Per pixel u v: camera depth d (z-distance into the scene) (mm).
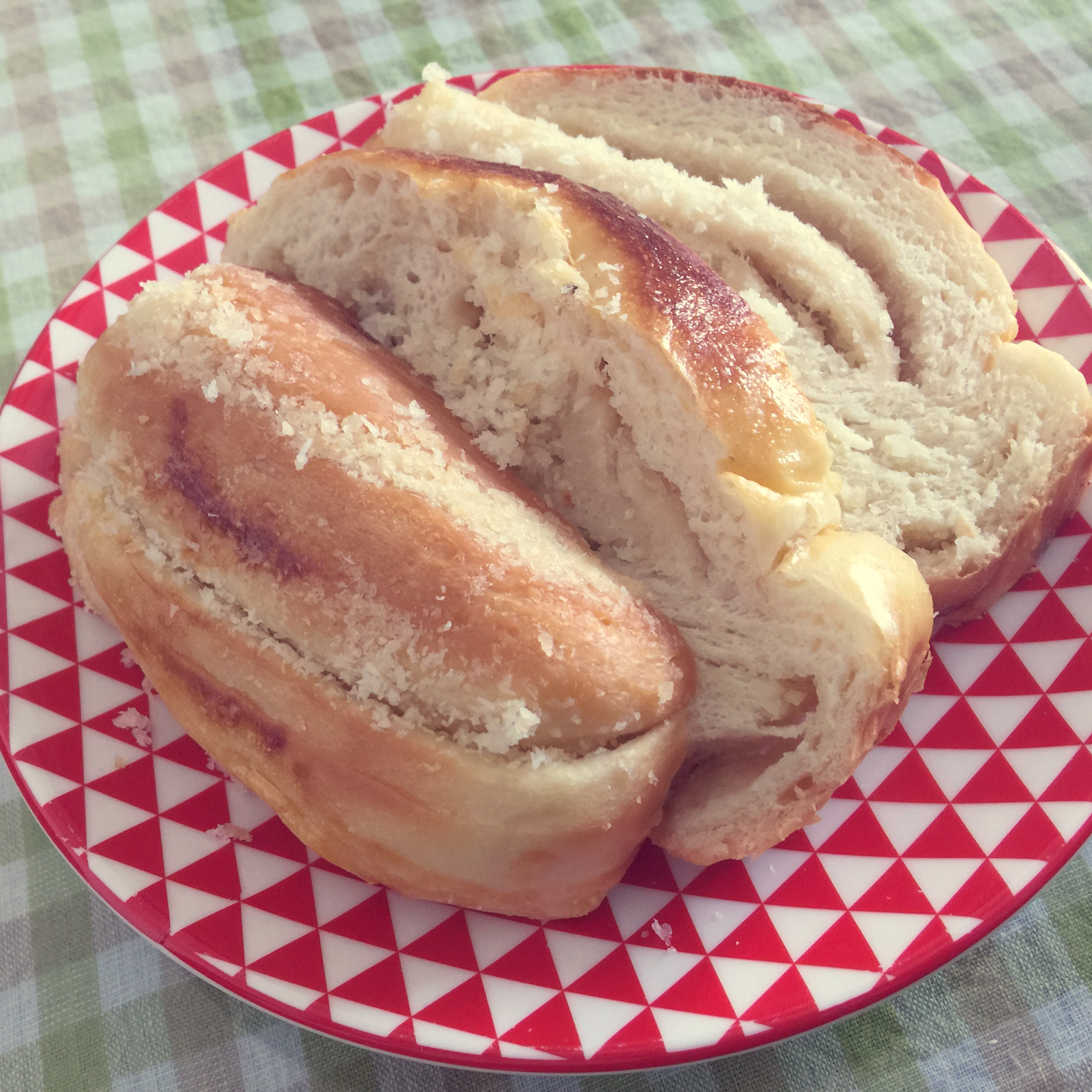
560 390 194
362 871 184
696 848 192
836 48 313
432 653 171
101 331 235
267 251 218
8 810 218
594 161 218
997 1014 198
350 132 255
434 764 171
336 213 207
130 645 196
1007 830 189
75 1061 198
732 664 191
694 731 193
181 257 244
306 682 176
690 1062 174
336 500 175
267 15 323
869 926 183
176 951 182
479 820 172
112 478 193
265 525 177
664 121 239
